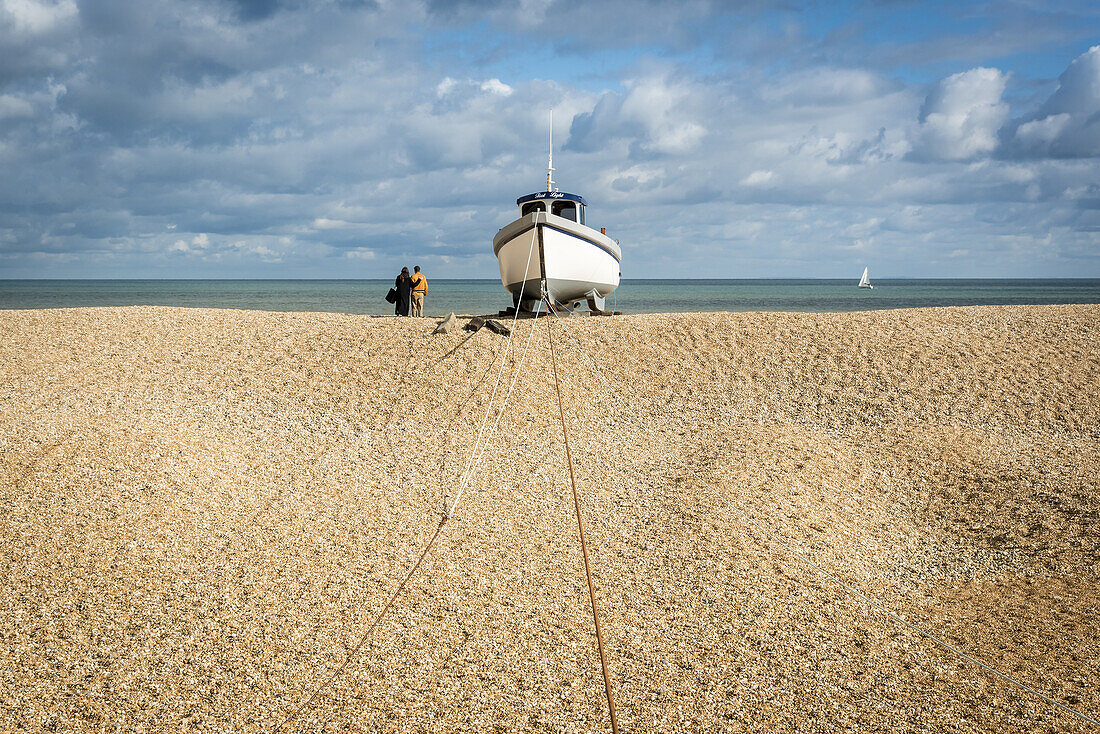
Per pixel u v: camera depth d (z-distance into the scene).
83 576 6.69
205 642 5.92
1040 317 15.77
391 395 12.18
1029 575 7.38
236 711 5.20
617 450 10.55
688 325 15.52
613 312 20.66
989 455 10.31
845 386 12.73
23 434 9.55
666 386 12.91
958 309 16.81
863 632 6.31
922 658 5.93
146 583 6.67
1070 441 10.73
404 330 14.85
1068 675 5.64
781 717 5.20
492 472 9.73
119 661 5.66
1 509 7.65
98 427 9.84
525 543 7.80
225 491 8.65
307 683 5.50
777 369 13.44
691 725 5.11
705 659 5.86
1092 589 6.99
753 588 6.96
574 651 5.94
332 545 7.63
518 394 12.27
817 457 10.20
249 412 11.39
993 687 5.52
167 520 7.76
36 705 5.18
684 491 9.10
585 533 8.07
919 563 7.74
